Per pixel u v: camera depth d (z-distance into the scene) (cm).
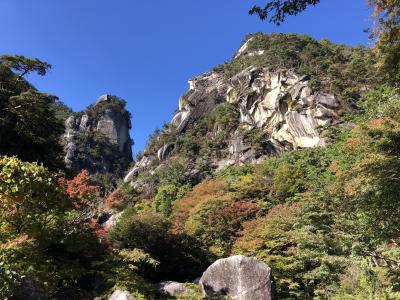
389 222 934
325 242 1310
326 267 1505
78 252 1235
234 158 5634
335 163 3378
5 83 2941
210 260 2220
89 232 1201
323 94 5309
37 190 885
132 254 1525
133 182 6469
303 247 1493
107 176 9056
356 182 1288
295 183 3244
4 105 2748
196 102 7650
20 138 2745
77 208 1185
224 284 1478
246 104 6231
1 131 2627
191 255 2159
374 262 1274
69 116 10881
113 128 10812
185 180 5484
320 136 4959
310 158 4044
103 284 1333
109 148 10294
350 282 1423
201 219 2761
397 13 866
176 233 2198
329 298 1498
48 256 1016
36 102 2839
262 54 7556
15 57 2805
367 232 1049
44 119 2889
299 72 5931
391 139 1020
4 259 673
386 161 920
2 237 931
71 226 1120
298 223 1725
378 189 888
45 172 924
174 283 1590
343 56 7081
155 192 5553
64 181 1365
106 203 4850
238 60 8125
